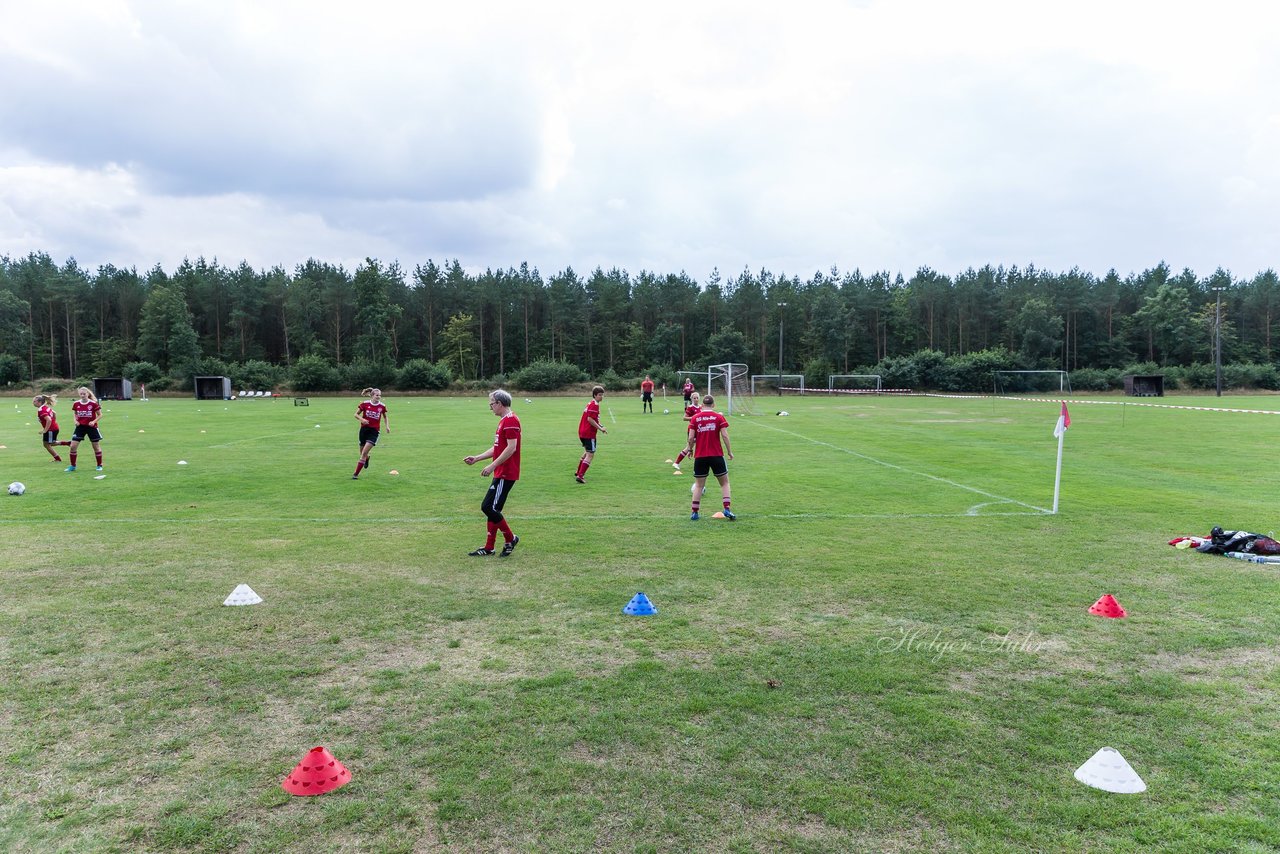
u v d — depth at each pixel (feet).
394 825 11.87
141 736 14.80
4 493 44.83
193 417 122.21
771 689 16.87
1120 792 12.75
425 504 41.55
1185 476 52.47
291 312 302.45
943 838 11.52
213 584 25.31
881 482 49.37
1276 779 13.23
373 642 19.89
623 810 12.22
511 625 21.21
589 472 54.29
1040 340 288.92
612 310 312.50
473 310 314.96
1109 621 21.61
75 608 22.66
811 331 303.27
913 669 18.03
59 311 294.87
